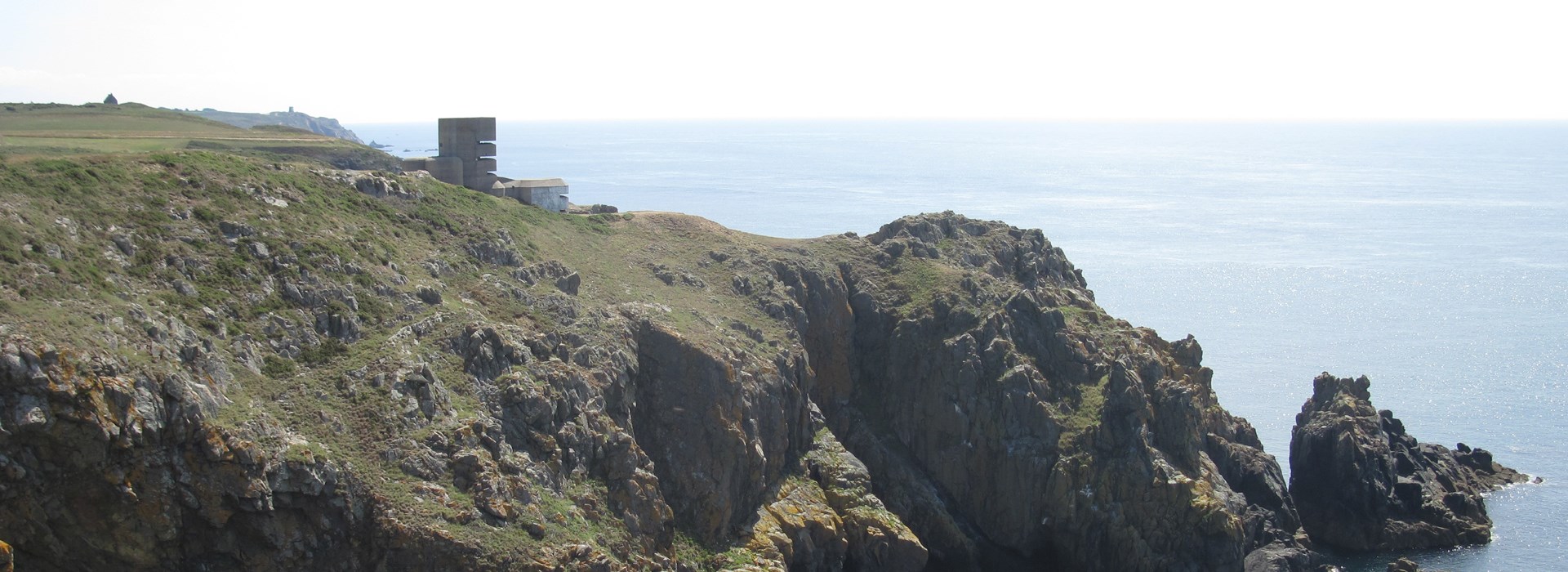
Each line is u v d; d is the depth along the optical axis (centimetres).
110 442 5278
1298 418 10850
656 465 7931
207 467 5566
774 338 9319
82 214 6356
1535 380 13862
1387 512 9612
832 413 9912
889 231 11356
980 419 9275
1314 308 17788
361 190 8594
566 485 6888
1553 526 9750
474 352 7075
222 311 6375
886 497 9250
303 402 6197
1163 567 8531
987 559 8950
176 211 6875
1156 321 16800
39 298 5541
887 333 10181
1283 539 9150
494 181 12175
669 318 8744
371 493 5978
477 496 6247
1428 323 16812
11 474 5084
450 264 8144
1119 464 8831
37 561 5228
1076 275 11900
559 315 8062
